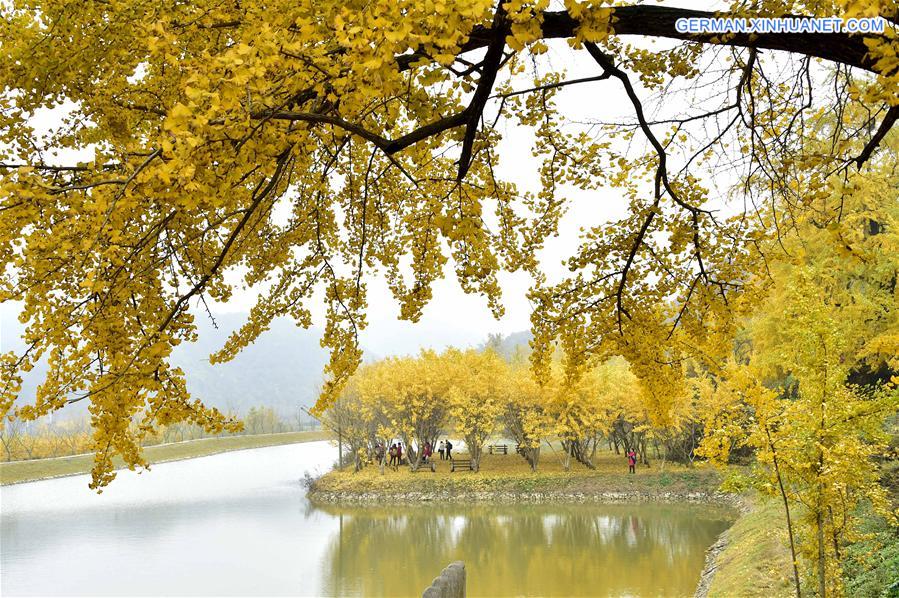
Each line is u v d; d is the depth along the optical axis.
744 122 4.31
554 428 28.45
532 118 4.55
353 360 4.67
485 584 13.60
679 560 14.85
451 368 30.81
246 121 2.11
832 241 3.29
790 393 11.67
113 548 18.33
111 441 2.69
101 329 2.72
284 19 2.23
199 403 2.74
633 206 5.34
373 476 30.06
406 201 4.83
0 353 2.58
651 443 36.62
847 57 2.79
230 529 21.06
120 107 3.41
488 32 2.84
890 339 9.05
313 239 4.85
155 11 2.90
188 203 2.11
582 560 15.45
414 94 3.05
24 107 3.26
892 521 6.42
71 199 2.39
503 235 5.00
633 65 4.21
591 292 5.53
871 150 3.30
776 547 10.45
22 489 33.41
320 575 15.00
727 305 5.27
